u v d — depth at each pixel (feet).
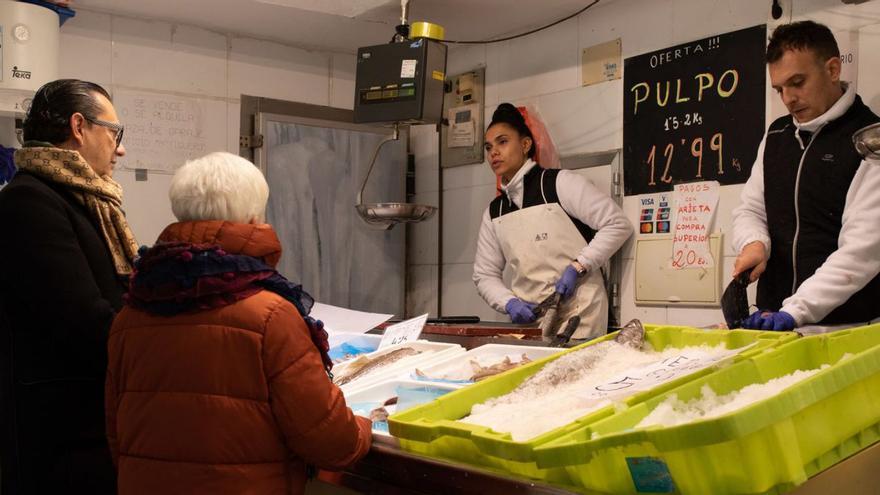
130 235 6.56
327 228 14.82
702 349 5.35
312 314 9.93
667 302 11.53
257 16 13.30
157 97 13.46
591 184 12.00
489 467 4.26
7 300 5.86
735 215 9.75
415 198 15.85
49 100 6.34
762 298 9.45
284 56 14.83
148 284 4.55
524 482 3.95
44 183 6.05
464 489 4.23
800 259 8.91
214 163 4.79
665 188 11.60
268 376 4.41
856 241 8.07
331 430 4.48
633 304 12.03
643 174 11.90
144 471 4.54
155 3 12.59
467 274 14.84
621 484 3.79
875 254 8.05
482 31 13.94
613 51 12.33
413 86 12.01
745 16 10.64
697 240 11.15
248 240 4.63
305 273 14.58
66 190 6.15
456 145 14.96
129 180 13.21
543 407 4.57
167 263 4.48
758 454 3.43
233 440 4.40
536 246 12.19
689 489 3.59
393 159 15.57
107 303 5.89
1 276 5.73
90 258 6.08
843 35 9.57
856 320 8.36
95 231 6.27
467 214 14.84
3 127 11.28
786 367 4.83
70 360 5.95
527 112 13.47
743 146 10.66
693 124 11.24
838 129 8.59
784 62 8.61
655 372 4.80
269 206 14.23
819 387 3.69
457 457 4.43
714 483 3.52
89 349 5.74
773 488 3.54
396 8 12.66
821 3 9.78
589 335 11.66
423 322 7.93
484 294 12.99
